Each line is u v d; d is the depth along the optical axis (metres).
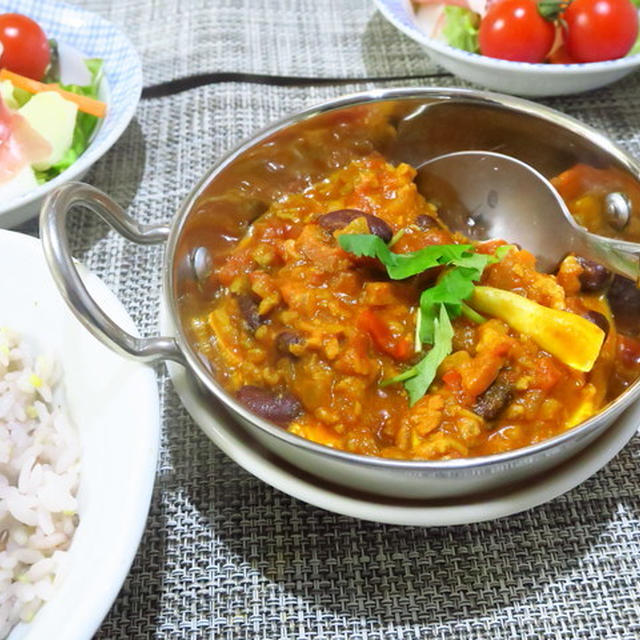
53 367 0.38
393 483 0.36
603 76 0.47
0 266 0.38
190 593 0.37
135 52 0.48
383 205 0.41
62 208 0.36
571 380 0.38
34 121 0.45
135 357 0.36
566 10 0.48
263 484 0.39
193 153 0.47
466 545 0.38
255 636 0.36
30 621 0.35
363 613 0.37
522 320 0.38
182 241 0.39
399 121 0.42
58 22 0.50
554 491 0.36
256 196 0.42
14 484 0.37
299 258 0.40
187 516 0.38
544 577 0.37
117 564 0.33
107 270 0.44
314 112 0.41
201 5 0.54
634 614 0.37
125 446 0.35
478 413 0.37
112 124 0.46
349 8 0.54
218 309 0.40
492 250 0.41
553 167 0.42
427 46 0.48
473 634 0.36
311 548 0.38
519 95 0.49
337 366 0.38
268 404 0.38
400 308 0.39
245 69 0.51
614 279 0.40
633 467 0.39
